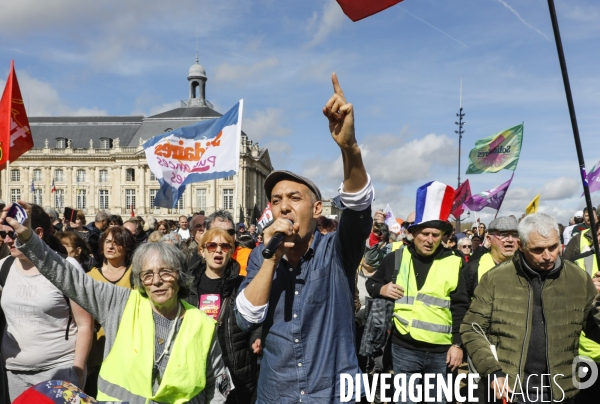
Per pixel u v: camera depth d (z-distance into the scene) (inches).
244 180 3316.9
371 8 124.9
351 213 103.9
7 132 147.8
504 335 140.5
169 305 122.6
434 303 197.6
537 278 137.9
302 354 104.4
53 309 154.6
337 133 95.8
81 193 3385.8
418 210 202.7
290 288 107.3
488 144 484.7
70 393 94.4
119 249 197.9
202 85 3580.2
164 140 331.0
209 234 185.2
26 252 119.1
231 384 132.2
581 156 134.2
